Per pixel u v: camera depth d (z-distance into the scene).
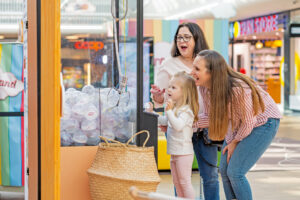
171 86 3.58
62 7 3.32
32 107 3.14
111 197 2.97
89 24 3.37
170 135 3.58
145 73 8.64
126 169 2.96
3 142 4.88
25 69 3.35
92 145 3.39
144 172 2.98
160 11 17.50
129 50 3.38
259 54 21.23
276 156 7.50
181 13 17.88
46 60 2.95
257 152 3.35
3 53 4.85
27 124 3.30
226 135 3.54
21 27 4.88
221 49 8.84
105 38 3.40
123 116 3.40
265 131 3.36
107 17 3.38
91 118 3.38
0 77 4.84
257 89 3.37
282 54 19.83
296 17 16.00
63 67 3.35
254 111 3.27
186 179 3.56
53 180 2.93
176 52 4.14
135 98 3.37
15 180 4.91
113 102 3.40
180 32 3.98
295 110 17.28
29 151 3.24
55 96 2.91
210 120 3.35
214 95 3.32
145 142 3.15
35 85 3.05
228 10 16.08
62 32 3.33
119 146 3.19
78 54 3.37
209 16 17.44
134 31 3.35
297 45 17.25
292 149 8.31
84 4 3.34
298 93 17.22
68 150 3.33
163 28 8.73
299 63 17.20
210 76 3.38
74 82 3.37
